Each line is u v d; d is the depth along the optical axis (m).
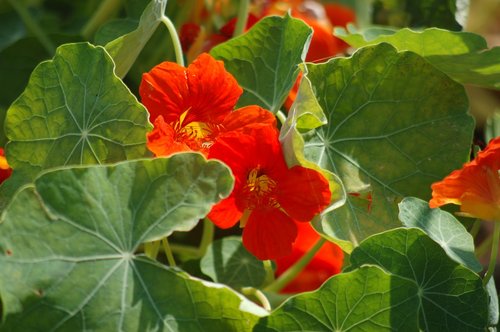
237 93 0.54
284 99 0.58
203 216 0.49
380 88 0.59
